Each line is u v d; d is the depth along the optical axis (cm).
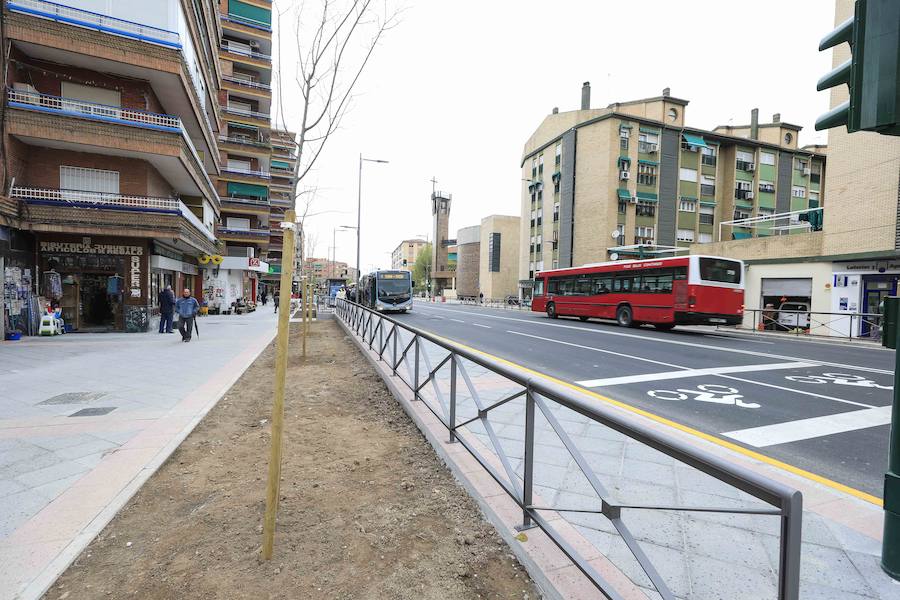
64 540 240
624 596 193
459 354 366
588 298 2008
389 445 400
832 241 1698
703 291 1486
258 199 3541
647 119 3469
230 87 3294
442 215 8150
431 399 545
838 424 482
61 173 1406
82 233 1375
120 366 813
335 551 236
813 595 200
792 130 4166
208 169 2486
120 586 207
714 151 3719
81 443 394
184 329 1221
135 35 1398
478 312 3045
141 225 1425
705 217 3703
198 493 304
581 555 222
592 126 3522
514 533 242
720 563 226
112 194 1409
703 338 1416
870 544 242
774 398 595
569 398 207
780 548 119
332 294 4638
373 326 943
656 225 3506
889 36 189
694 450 145
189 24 1611
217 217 3034
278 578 213
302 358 918
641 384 679
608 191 3384
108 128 1377
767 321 1936
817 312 1625
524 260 4628
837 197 1684
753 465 366
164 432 425
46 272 1370
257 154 3447
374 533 253
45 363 845
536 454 376
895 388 211
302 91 525
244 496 299
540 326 1756
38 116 1284
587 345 1148
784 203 3838
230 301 2941
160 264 1591
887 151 1531
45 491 299
